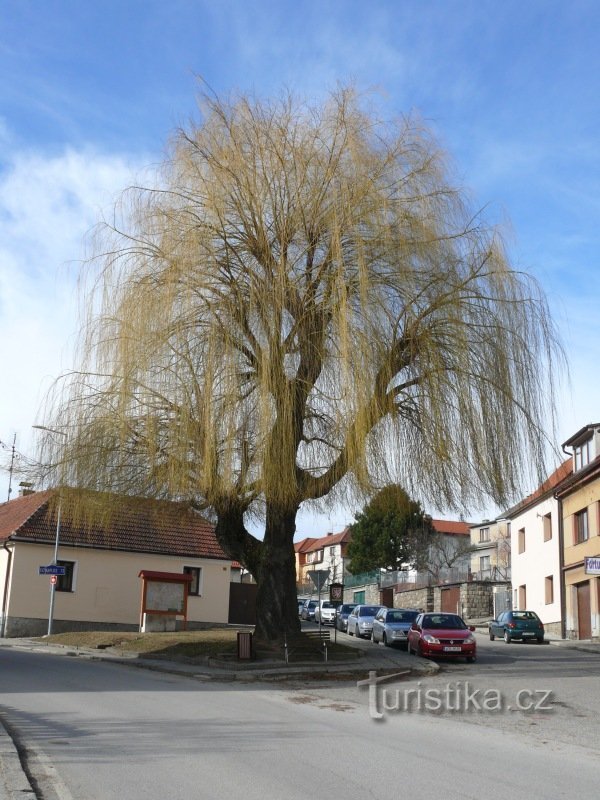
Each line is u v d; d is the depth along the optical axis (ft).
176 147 62.08
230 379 54.54
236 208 59.11
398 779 25.23
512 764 28.32
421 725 37.40
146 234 60.75
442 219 60.80
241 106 61.72
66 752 28.48
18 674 55.26
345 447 55.83
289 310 57.26
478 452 57.57
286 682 56.65
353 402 53.93
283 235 58.29
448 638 73.97
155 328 56.54
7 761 25.75
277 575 68.85
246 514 73.26
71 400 61.05
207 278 57.93
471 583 162.20
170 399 56.70
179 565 121.49
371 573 210.18
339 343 54.49
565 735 35.04
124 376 56.95
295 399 56.65
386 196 59.36
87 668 62.95
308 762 27.50
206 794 22.81
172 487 58.03
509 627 110.52
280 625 68.33
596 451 110.73
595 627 107.24
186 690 49.34
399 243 58.13
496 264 60.23
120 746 29.66
